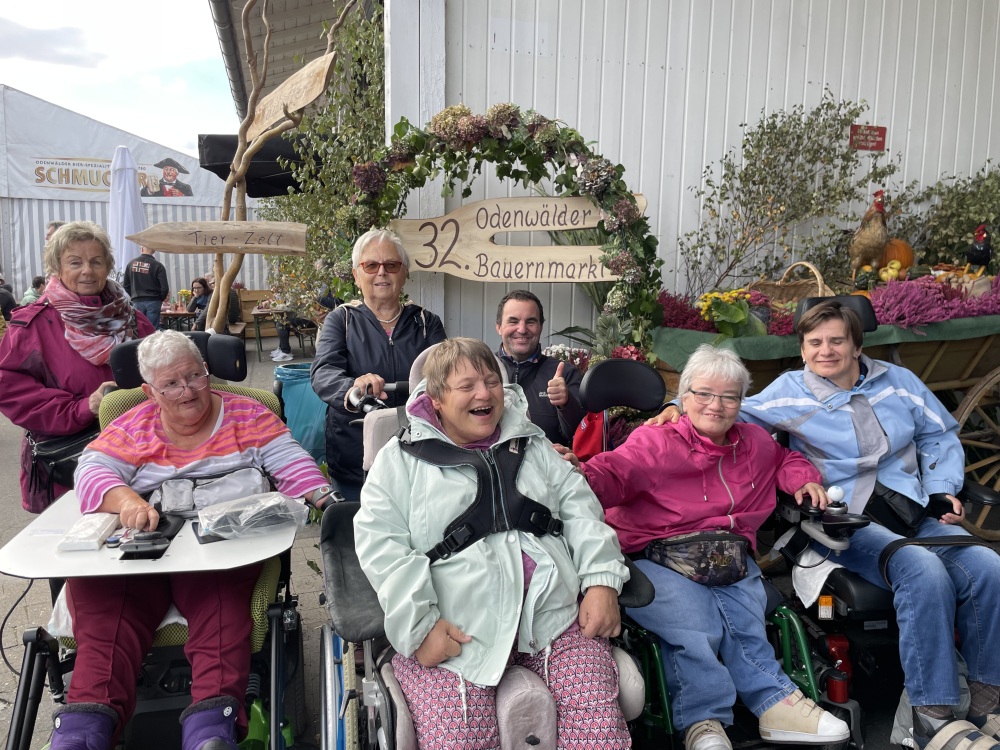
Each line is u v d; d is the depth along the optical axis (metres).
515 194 4.11
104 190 12.54
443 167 3.66
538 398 3.04
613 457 2.44
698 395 2.42
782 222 4.65
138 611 2.06
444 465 1.99
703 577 2.29
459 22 3.87
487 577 1.88
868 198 4.98
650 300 3.62
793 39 4.57
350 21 4.32
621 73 4.22
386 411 2.33
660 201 4.44
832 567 2.49
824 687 2.37
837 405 2.79
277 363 10.07
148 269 9.03
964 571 2.44
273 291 10.34
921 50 4.91
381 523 1.92
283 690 2.13
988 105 5.17
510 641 1.84
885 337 3.72
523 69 4.03
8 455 6.00
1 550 1.93
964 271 4.51
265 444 2.46
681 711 2.14
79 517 2.19
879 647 2.66
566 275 3.73
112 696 1.93
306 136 4.70
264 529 2.12
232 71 8.45
